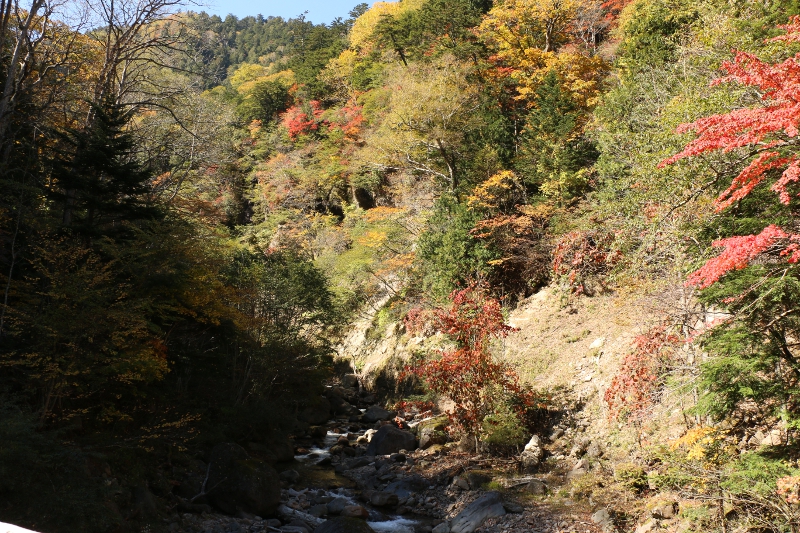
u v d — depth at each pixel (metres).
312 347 21.53
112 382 12.45
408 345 25.91
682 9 22.27
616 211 12.95
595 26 42.19
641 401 11.45
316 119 52.62
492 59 34.34
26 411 10.38
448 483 14.01
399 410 20.95
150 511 10.66
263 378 18.69
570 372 17.33
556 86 26.27
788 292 7.84
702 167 9.55
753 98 10.34
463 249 23.12
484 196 24.50
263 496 12.23
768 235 6.44
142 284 13.16
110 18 20.23
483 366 15.74
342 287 31.84
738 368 8.13
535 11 34.03
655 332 11.62
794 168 6.40
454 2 39.12
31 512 8.33
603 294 20.23
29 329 11.39
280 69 77.88
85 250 11.71
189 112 25.14
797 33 7.79
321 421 22.03
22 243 12.79
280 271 22.55
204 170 28.31
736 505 8.62
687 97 11.70
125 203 14.72
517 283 24.11
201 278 14.84
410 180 35.78
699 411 8.62
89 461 10.49
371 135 34.47
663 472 10.62
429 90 28.56
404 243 30.80
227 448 13.00
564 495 11.97
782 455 8.41
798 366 8.12
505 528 10.92
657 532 9.45
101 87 19.91
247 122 56.84
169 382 15.25
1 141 15.41
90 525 8.73
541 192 24.48
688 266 10.05
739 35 13.80
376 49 54.34
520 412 15.45
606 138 17.06
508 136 28.23
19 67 19.23
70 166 14.19
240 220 50.53
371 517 12.40
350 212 43.31
